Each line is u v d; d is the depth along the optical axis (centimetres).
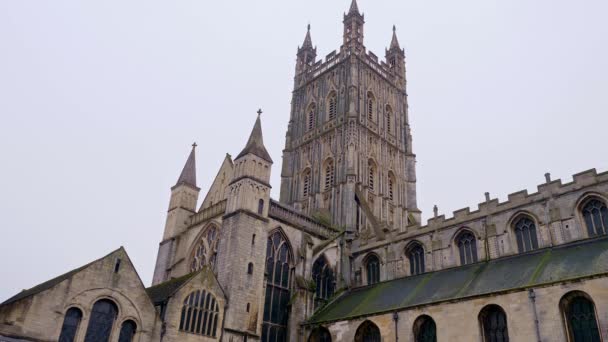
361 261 8731
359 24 12800
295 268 7975
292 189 11556
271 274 7675
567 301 5084
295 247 8188
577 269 5341
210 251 8031
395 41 13862
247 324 6819
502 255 6862
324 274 8494
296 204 11169
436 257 7625
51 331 5066
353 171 10194
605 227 6097
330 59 12669
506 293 5491
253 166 7925
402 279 7812
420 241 7969
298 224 8450
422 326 6194
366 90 11906
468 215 7506
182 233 8856
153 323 5853
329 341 7119
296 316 7481
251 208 7588
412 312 6247
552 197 6656
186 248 8588
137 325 5709
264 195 7894
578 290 4978
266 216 7756
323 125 11694
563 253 6056
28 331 4925
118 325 5569
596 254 5553
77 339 5234
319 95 12325
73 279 5381
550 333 5019
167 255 8656
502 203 7169
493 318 5616
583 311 4969
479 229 7288
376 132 11500
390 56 13662
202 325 6331
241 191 7631
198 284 6475
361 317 6750
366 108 11619
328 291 8425
